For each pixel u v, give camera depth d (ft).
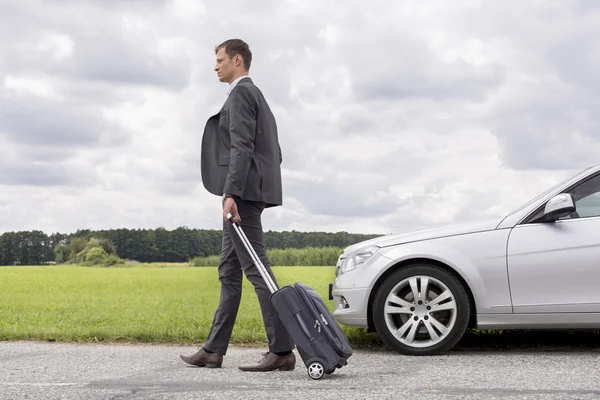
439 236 19.63
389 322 19.31
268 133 16.67
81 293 57.57
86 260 295.69
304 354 15.05
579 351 19.19
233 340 22.15
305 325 15.10
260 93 16.76
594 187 19.17
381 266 19.53
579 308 18.57
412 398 12.84
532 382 14.47
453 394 13.21
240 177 15.80
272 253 199.11
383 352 19.65
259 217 16.63
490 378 15.02
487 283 18.94
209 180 16.48
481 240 19.26
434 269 19.22
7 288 68.54
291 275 99.91
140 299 47.34
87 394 13.48
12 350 20.53
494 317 18.95
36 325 27.27
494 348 20.03
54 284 80.43
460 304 18.99
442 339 18.92
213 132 16.60
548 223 19.11
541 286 18.78
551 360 17.61
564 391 13.43
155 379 15.26
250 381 14.89
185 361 17.11
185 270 187.42
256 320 27.48
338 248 200.44
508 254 18.97
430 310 19.20
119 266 288.71
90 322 28.37
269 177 16.48
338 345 15.14
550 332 22.34
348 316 19.80
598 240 18.61
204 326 25.81
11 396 13.34
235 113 16.02
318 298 15.38
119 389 14.01
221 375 15.76
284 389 13.88
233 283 17.01
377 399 12.77
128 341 22.70
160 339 22.50
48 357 18.97
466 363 17.38
